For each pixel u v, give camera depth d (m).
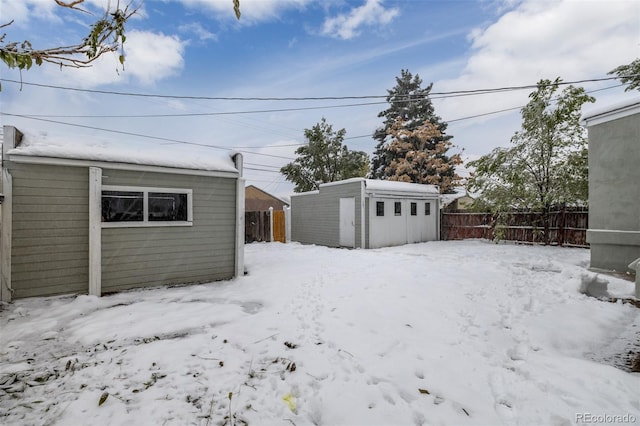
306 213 15.52
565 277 6.21
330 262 8.67
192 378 2.79
